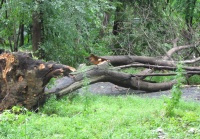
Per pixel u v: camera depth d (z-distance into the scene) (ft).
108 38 58.54
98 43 57.36
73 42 47.11
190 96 37.47
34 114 25.48
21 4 41.83
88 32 48.16
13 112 25.77
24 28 58.44
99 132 21.31
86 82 29.27
